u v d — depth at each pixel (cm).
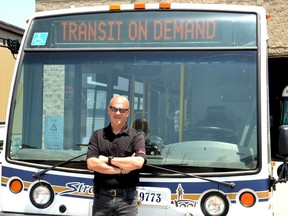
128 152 362
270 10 1600
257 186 371
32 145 421
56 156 412
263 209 369
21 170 408
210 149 386
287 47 1591
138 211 382
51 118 426
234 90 397
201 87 404
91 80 425
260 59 396
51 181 399
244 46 404
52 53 433
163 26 418
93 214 365
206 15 412
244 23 407
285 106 1622
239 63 400
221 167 379
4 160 415
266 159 375
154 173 381
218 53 406
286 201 897
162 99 409
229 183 372
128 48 421
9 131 419
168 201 377
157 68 413
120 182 357
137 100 414
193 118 400
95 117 422
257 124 384
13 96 426
